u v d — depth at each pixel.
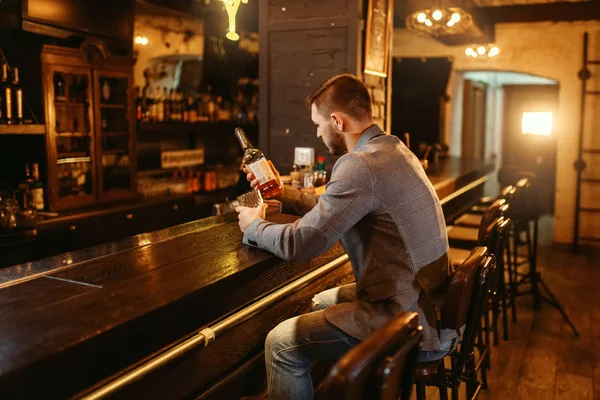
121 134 4.77
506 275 5.52
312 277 2.29
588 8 6.30
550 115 7.42
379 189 1.79
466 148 8.29
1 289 1.57
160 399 1.61
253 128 6.66
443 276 1.88
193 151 6.20
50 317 1.37
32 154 4.26
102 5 4.66
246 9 6.42
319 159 3.27
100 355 1.31
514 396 3.10
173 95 5.65
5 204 3.77
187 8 5.75
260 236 1.94
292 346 1.83
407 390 1.34
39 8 4.12
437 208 1.90
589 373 3.37
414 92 7.48
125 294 1.54
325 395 1.09
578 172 6.59
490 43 6.80
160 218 5.09
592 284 5.29
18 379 1.10
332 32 3.57
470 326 2.03
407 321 1.26
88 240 4.38
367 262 1.86
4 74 3.90
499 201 3.19
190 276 1.71
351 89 1.94
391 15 4.00
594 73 6.56
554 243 6.80
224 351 1.90
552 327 4.13
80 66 4.33
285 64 3.71
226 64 6.39
